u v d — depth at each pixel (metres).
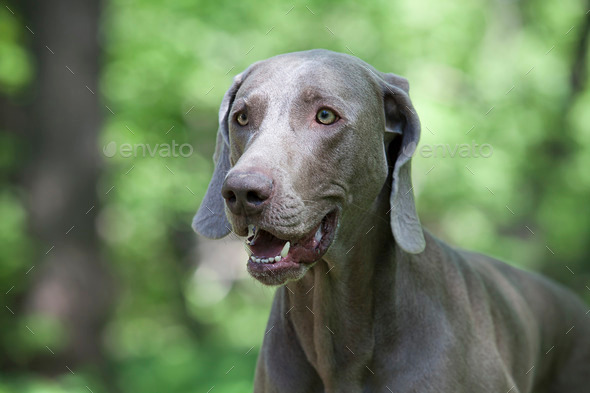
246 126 3.96
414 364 4.03
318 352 4.19
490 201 15.95
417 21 16.33
